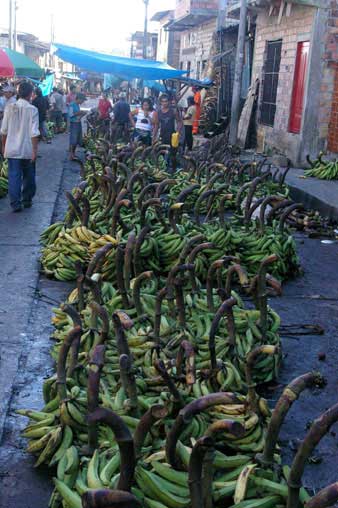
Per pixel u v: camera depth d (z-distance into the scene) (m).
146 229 5.20
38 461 3.38
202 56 30.67
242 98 21.66
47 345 5.00
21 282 6.45
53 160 17.02
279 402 2.70
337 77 14.12
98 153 12.49
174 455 2.70
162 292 4.12
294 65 15.38
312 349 5.12
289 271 7.07
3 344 4.97
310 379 2.64
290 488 2.44
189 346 3.23
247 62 21.80
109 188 6.98
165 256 6.45
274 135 16.77
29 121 9.48
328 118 14.48
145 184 8.52
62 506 3.01
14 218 9.33
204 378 3.76
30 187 9.98
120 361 3.25
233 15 20.31
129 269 4.94
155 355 3.94
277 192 10.66
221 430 2.18
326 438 3.82
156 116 14.59
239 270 4.54
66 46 17.58
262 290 4.44
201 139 21.41
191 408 2.42
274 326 4.79
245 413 3.39
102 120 20.19
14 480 3.34
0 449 3.60
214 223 7.36
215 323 3.73
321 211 10.79
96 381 2.96
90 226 6.85
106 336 3.93
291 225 9.65
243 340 4.48
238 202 7.86
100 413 2.19
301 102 15.05
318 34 13.98
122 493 1.95
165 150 11.87
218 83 23.22
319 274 7.32
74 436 3.41
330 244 8.83
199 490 2.31
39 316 5.59
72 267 6.46
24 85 9.35
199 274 6.50
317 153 14.69
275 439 2.82
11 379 4.41
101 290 5.09
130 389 3.29
